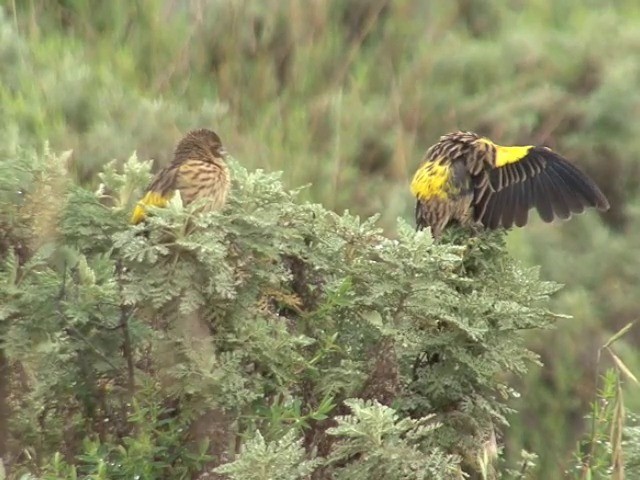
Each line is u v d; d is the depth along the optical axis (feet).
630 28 64.54
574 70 63.00
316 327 32.65
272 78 58.95
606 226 57.31
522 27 65.41
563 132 60.49
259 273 31.14
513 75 62.95
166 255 29.50
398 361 32.83
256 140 55.11
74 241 31.71
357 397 32.48
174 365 30.17
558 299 53.11
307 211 32.94
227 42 59.47
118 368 30.71
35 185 31.58
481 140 39.32
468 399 32.45
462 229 37.76
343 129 57.62
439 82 62.23
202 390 29.91
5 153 43.62
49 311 30.07
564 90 62.34
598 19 65.05
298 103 58.80
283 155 54.95
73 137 52.08
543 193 38.78
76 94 54.34
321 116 57.72
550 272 54.29
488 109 60.44
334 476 30.42
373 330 32.58
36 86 54.49
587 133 60.08
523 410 48.47
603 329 53.36
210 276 29.48
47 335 30.19
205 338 30.30
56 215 31.50
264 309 32.27
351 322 32.78
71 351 30.45
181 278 29.40
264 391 31.32
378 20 64.18
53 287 30.04
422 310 31.68
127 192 32.94
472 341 32.32
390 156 57.41
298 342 30.86
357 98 58.70
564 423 48.47
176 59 58.85
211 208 32.73
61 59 57.11
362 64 61.36
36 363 30.50
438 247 31.58
